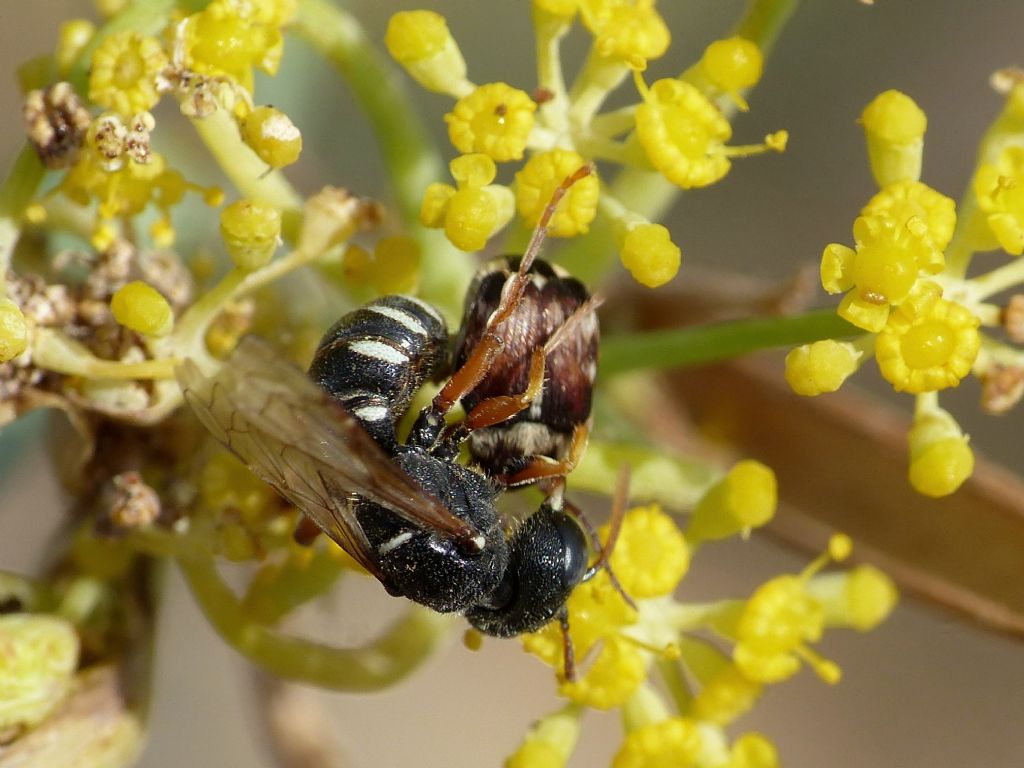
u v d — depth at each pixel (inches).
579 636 2.3
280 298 2.4
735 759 2.3
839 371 2.2
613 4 2.2
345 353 2.3
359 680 2.4
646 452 2.3
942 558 2.5
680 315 2.6
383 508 2.3
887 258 2.1
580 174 2.2
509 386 2.2
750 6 2.3
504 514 2.3
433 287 2.4
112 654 2.3
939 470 2.2
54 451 2.4
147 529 2.3
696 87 2.3
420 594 2.3
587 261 2.4
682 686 2.3
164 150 2.6
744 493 2.3
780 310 2.6
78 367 2.2
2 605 2.3
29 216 2.2
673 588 2.3
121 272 2.2
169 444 2.3
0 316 2.2
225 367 2.1
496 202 2.2
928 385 2.2
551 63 2.2
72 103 2.2
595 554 2.3
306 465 2.2
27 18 2.8
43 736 2.3
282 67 2.7
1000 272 2.2
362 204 2.2
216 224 2.6
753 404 2.6
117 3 2.3
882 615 2.3
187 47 2.2
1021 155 2.2
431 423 2.3
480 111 2.2
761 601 2.3
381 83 2.4
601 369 2.3
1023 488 2.5
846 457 2.5
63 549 2.4
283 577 2.3
